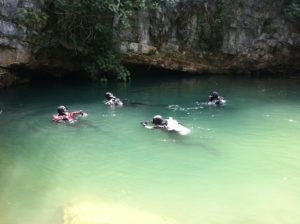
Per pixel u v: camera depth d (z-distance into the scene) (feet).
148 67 73.61
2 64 54.65
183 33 73.61
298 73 83.71
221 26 76.18
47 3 57.36
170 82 67.97
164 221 21.61
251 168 29.55
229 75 79.61
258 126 40.45
